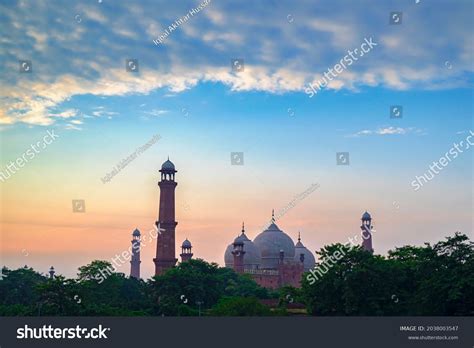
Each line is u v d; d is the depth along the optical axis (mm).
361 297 88625
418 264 90625
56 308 92000
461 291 79625
